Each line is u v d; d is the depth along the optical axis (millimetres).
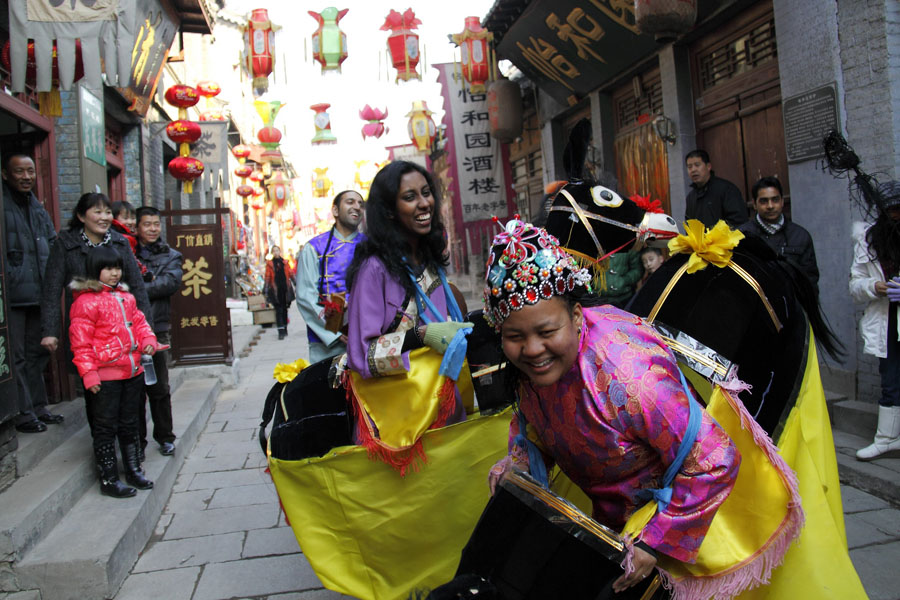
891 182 3738
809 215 4957
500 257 1512
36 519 3031
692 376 1955
